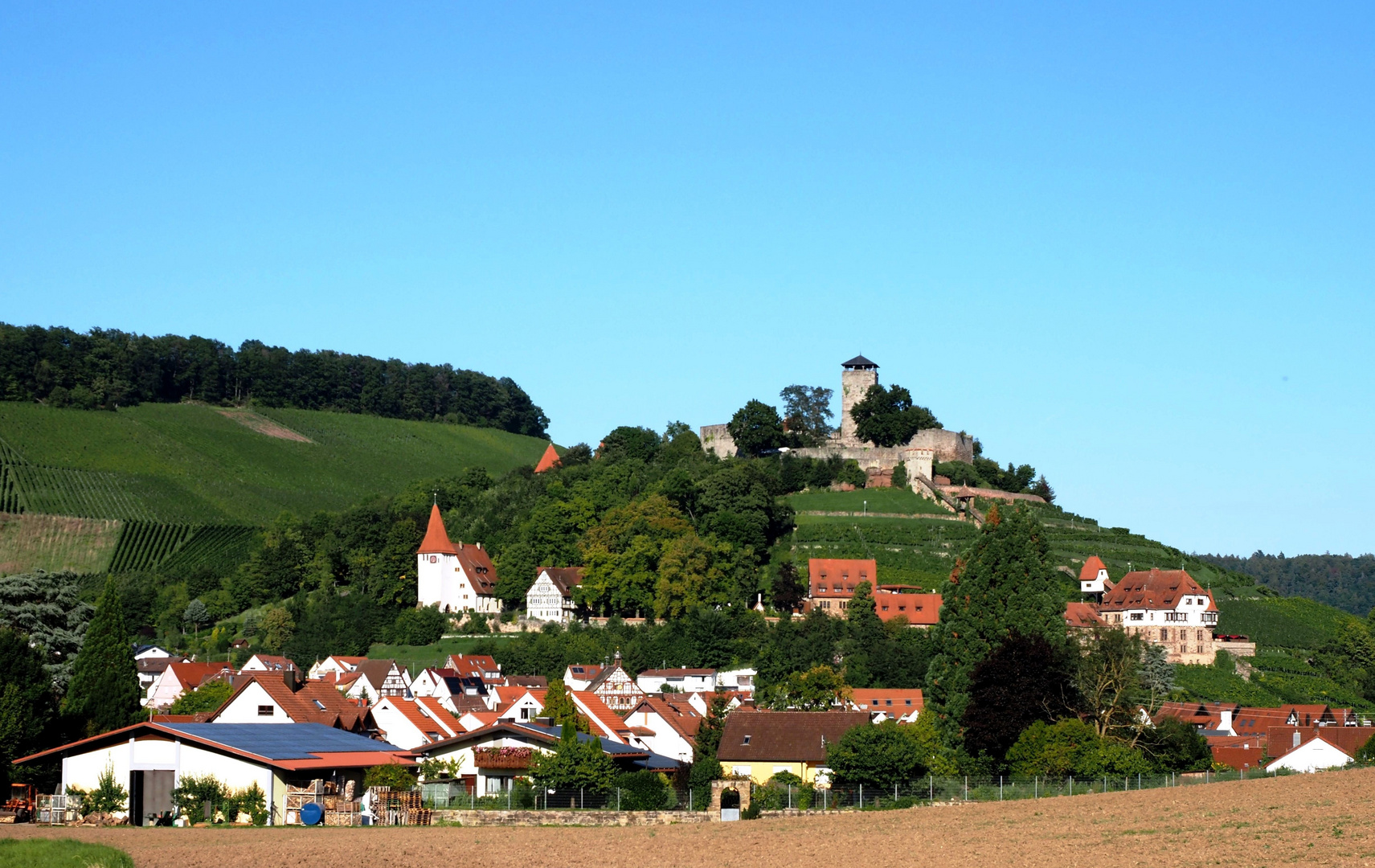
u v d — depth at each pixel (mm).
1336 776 91312
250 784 86500
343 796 88750
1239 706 172000
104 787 87062
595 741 100562
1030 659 115062
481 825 86312
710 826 82250
